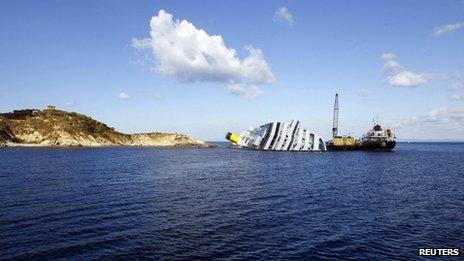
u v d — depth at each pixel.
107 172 63.56
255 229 26.62
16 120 194.12
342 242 23.92
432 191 46.59
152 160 98.81
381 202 38.09
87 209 31.94
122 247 21.91
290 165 87.19
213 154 138.25
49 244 22.09
